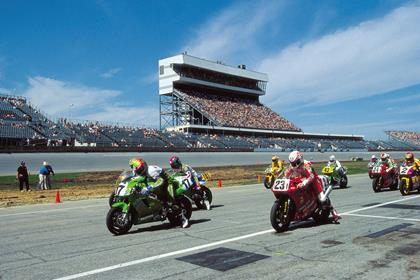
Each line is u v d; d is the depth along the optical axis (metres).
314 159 63.31
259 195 17.09
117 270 5.65
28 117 40.88
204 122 66.62
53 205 15.01
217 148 51.34
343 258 6.08
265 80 82.19
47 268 5.87
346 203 13.02
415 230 8.18
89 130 45.06
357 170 39.28
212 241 7.45
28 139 35.62
